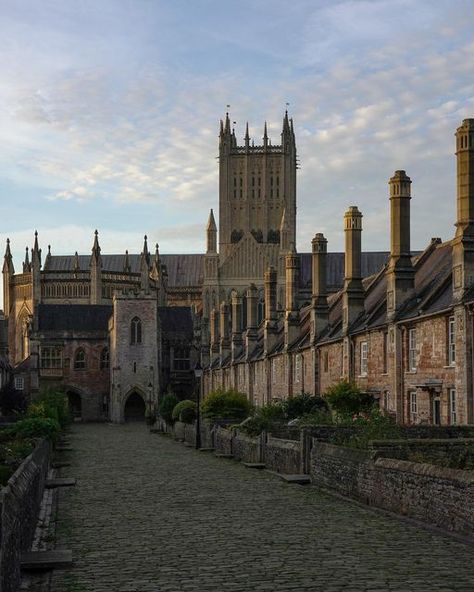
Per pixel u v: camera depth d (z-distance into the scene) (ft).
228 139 625.41
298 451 113.70
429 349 142.61
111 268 644.69
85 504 88.89
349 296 187.21
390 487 76.79
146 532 68.85
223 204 624.18
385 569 51.49
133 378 431.43
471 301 122.93
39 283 527.81
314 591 46.03
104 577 51.34
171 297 601.62
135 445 213.46
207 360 452.35
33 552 58.13
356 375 183.01
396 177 158.20
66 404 323.98
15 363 543.39
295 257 253.65
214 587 47.70
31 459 78.74
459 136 129.49
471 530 60.29
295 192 627.87
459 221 128.98
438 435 112.88
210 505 86.07
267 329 278.87
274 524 71.82
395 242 157.89
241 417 215.31
